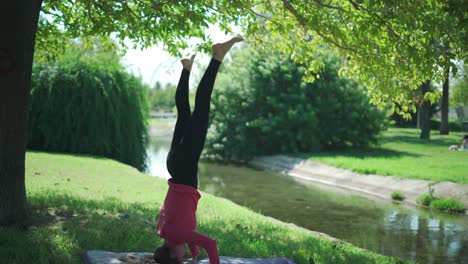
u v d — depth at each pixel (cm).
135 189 1242
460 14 618
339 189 1869
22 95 647
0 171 641
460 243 1038
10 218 650
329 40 832
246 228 827
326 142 2898
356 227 1198
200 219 883
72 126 2238
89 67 2288
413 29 689
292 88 2869
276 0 859
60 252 539
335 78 2852
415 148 2781
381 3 680
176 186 432
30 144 2230
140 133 2412
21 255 518
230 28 917
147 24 882
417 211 1408
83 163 1759
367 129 2886
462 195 1447
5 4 606
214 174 2348
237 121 3081
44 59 1190
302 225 1216
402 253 956
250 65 3000
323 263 609
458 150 2527
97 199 980
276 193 1750
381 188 1739
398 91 839
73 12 982
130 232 659
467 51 694
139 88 2430
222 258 551
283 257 573
